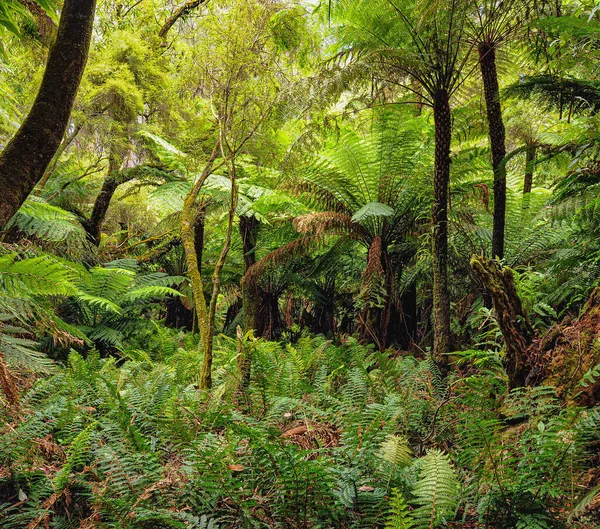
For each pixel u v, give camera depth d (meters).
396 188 6.34
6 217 1.77
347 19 5.02
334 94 4.25
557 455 1.92
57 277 2.69
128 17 9.08
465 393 2.78
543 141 5.75
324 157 6.38
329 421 2.92
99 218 8.12
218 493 1.99
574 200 3.31
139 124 8.29
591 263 3.70
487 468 2.01
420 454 2.75
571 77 4.08
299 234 7.82
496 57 5.14
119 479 2.18
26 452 2.54
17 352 3.14
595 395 2.49
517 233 6.15
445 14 4.12
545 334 2.97
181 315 10.05
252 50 3.86
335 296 8.59
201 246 7.86
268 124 4.40
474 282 5.62
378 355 3.79
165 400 3.21
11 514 2.30
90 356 5.29
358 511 2.03
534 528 1.73
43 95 1.89
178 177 7.79
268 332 7.77
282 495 1.97
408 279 6.55
